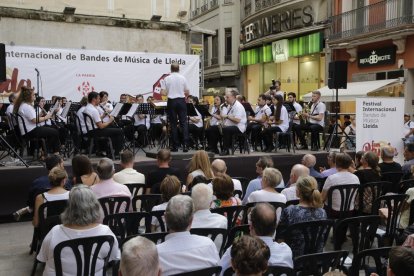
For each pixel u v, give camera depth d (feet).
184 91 26.43
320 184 18.92
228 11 85.66
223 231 11.21
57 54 36.83
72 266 9.68
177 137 26.96
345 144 32.83
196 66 41.81
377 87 48.49
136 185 16.87
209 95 94.43
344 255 9.77
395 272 6.92
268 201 14.19
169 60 40.81
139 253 6.22
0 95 33.91
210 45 91.91
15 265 15.29
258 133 32.22
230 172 26.71
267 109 32.32
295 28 64.39
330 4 58.85
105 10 42.11
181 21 44.78
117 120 30.27
